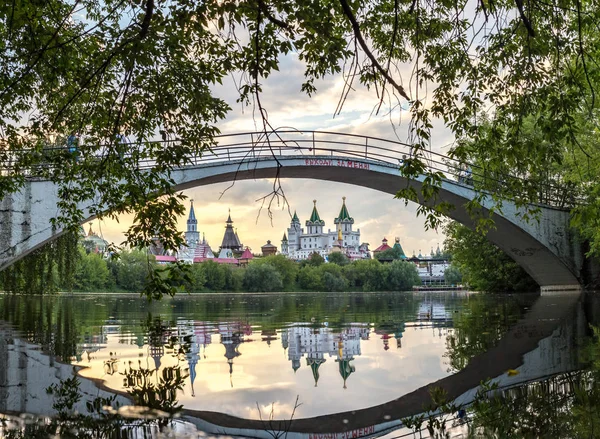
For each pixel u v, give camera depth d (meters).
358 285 132.75
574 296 25.56
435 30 6.46
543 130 6.27
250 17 5.39
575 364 6.11
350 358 6.93
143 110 6.79
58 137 9.16
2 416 4.05
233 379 5.53
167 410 4.23
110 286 89.25
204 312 20.16
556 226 28.69
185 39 6.06
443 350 7.65
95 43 7.12
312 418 3.99
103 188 7.29
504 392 4.80
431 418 3.96
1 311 21.06
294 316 16.92
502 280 37.06
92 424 3.79
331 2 5.53
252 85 4.88
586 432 3.48
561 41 6.35
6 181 9.85
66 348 8.46
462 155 7.09
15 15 6.50
